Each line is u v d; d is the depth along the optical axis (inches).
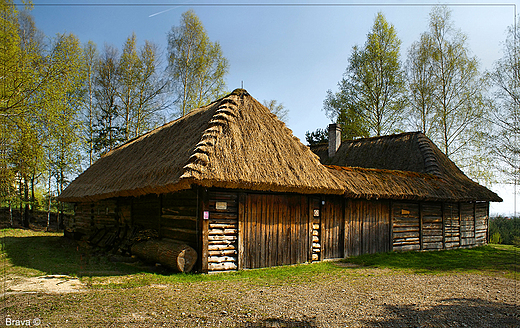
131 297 234.1
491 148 764.0
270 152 378.0
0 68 513.7
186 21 887.1
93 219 622.2
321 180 393.1
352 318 199.8
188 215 352.8
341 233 448.1
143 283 275.9
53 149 747.4
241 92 429.4
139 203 469.4
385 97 971.9
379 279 319.6
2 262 367.9
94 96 944.3
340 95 1018.1
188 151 357.7
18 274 303.4
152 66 926.4
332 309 216.7
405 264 413.1
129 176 454.6
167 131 527.5
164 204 401.7
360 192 440.1
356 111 991.6
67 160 793.6
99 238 534.3
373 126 981.8
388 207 505.4
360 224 469.1
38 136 654.5
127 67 904.9
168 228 388.2
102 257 416.2
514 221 889.5
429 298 250.7
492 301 248.8
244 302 228.5
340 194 415.2
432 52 925.8
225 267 339.9
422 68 933.8
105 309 206.8
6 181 681.6
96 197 516.7
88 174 693.3
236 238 350.3
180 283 282.8
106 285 267.1
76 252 463.5
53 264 362.0
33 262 371.2
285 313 206.7
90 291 248.1
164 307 213.5
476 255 517.0
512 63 732.7
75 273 313.4
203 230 327.0
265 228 371.9
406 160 666.8
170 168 355.3
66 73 601.9
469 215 631.8
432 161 629.6
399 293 264.4
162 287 266.5
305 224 407.2
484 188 652.7
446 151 917.8
